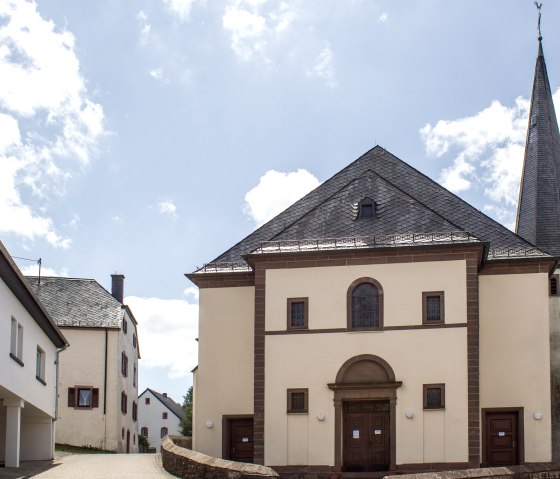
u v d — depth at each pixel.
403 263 37.75
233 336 41.50
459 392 36.41
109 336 60.25
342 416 37.22
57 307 61.41
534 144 51.00
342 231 39.34
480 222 41.31
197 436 40.84
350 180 43.69
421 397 36.59
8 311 33.00
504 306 39.41
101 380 59.66
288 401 37.50
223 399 41.03
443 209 42.06
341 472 36.50
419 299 37.34
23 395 36.25
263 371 37.91
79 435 58.94
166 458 36.38
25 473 33.56
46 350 41.59
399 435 36.44
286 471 36.94
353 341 37.50
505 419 38.72
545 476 30.66
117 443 59.38
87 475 33.38
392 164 44.09
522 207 49.91
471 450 35.91
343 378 37.31
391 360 37.06
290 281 38.44
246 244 42.72
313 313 38.00
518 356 38.94
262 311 38.38
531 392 38.59
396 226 38.97
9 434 35.75
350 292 37.91
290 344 37.94
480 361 39.06
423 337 37.03
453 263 37.38
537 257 39.41
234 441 40.88
